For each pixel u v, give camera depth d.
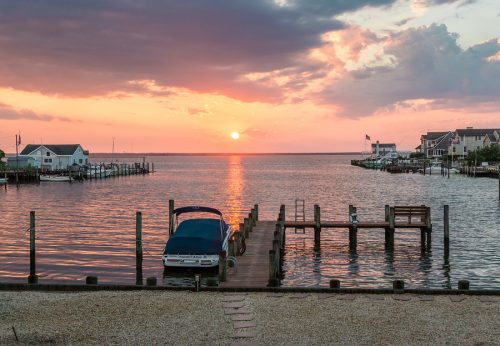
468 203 62.38
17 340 13.74
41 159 128.50
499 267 28.59
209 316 15.81
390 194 77.31
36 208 59.47
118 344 13.48
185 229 28.33
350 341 13.65
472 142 152.50
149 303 17.30
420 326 14.79
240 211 58.34
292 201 69.19
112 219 49.28
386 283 25.14
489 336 13.99
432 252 32.84
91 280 20.06
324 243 36.38
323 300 17.56
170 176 143.75
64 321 15.40
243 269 24.09
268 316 15.77
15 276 25.66
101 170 131.00
